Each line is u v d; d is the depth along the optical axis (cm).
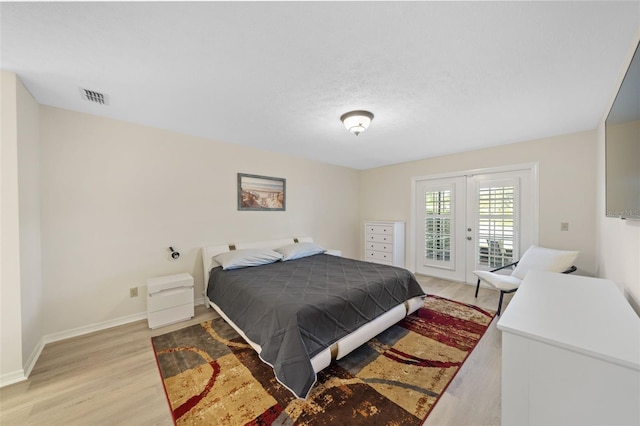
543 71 168
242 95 203
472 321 259
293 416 138
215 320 266
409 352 202
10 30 128
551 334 94
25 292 181
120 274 258
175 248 296
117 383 167
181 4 112
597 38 134
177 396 155
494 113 239
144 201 273
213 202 328
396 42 139
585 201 292
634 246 148
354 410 143
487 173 371
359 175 552
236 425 133
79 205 235
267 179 385
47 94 200
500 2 112
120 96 205
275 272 270
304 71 169
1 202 167
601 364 82
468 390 159
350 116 234
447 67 163
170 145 291
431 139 323
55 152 223
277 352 158
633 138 116
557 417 89
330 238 489
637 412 77
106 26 126
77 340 224
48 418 139
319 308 175
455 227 409
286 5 114
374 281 234
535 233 326
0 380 164
